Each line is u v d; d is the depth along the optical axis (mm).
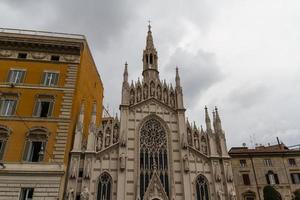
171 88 51688
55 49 47844
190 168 44000
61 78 45781
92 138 43344
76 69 46812
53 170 38312
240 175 56969
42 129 41094
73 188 38594
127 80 50188
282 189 55375
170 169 43594
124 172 41500
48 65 46594
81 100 47719
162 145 45906
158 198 40781
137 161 43344
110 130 45500
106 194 40344
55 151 39750
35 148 40312
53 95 44062
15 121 41312
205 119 49156
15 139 40031
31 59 46500
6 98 43156
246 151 59562
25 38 46875
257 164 58000
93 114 45656
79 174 40688
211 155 45062
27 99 43312
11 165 38062
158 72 57250
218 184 42750
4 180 37031
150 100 49594
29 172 37781
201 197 42188
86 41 50656
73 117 43500
